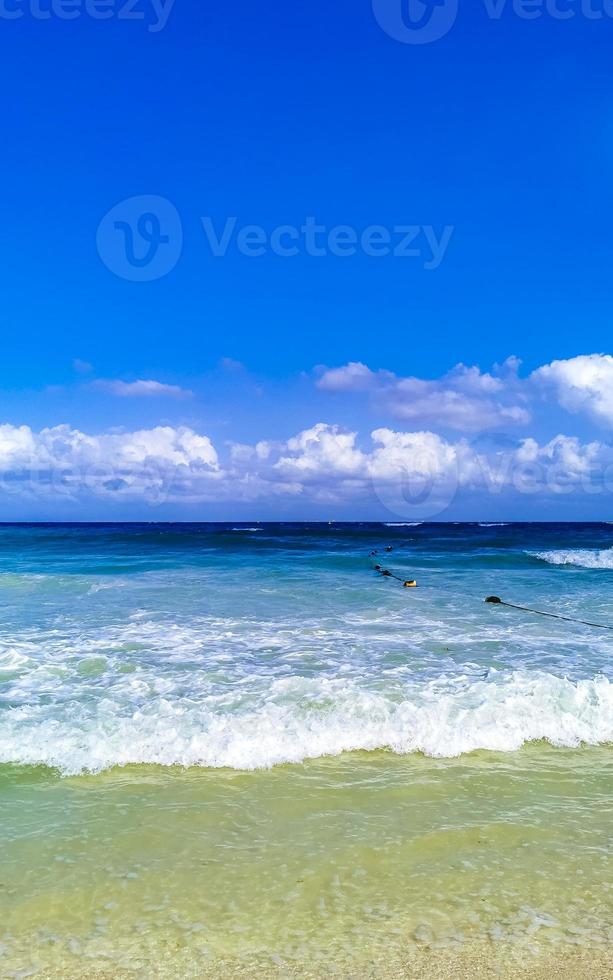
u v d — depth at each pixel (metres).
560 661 8.80
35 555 25.45
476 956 3.25
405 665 8.52
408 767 5.52
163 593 15.05
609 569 20.91
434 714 6.44
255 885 3.84
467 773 5.41
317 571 19.89
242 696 7.09
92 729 6.06
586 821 4.63
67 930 3.44
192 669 8.30
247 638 10.21
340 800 4.92
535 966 3.18
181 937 3.39
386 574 19.02
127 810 4.73
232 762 5.54
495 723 6.31
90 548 29.03
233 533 46.81
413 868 4.02
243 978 3.11
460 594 15.05
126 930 3.45
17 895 3.72
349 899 3.71
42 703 6.87
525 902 3.69
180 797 4.95
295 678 7.65
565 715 6.50
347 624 11.40
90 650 9.34
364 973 3.14
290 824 4.55
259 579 17.77
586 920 3.54
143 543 32.25
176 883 3.85
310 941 3.36
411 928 3.46
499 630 10.95
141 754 5.63
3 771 5.34
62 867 4.00
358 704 6.70
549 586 16.61
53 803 4.84
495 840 4.36
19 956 3.25
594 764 5.62
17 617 11.95
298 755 5.69
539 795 5.03
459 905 3.66
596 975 3.12
